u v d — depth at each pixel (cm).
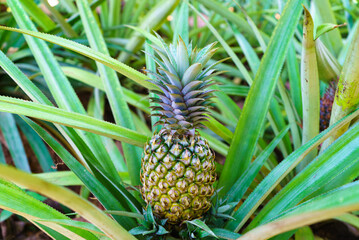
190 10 186
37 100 62
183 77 57
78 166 61
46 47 72
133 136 64
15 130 94
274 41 71
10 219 89
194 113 58
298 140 79
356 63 54
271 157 83
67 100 69
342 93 59
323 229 85
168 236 62
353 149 57
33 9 114
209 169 58
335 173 56
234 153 70
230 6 162
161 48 72
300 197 57
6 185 55
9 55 117
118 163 88
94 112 109
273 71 70
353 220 69
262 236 44
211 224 63
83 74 97
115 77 75
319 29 56
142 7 149
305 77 63
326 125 84
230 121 103
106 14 149
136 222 64
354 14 121
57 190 40
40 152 96
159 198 58
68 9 149
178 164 56
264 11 145
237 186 67
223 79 128
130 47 120
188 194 57
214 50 57
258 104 70
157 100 60
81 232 56
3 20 143
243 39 97
